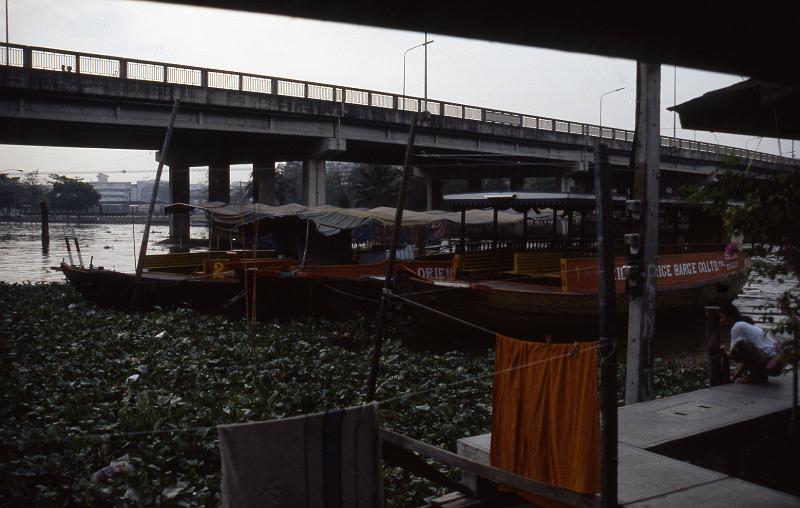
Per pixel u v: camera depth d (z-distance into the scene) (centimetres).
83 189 9581
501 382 544
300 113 3397
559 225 2359
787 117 650
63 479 661
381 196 6175
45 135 3441
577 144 4516
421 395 945
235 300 1714
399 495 654
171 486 637
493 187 7619
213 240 2864
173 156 4500
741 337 806
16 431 748
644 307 836
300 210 2127
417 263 1800
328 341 1463
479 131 3997
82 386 962
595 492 484
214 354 1184
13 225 9212
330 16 265
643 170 835
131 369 1053
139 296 1747
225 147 4162
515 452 531
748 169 545
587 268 1499
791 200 501
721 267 1977
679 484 519
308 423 440
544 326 1510
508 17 283
